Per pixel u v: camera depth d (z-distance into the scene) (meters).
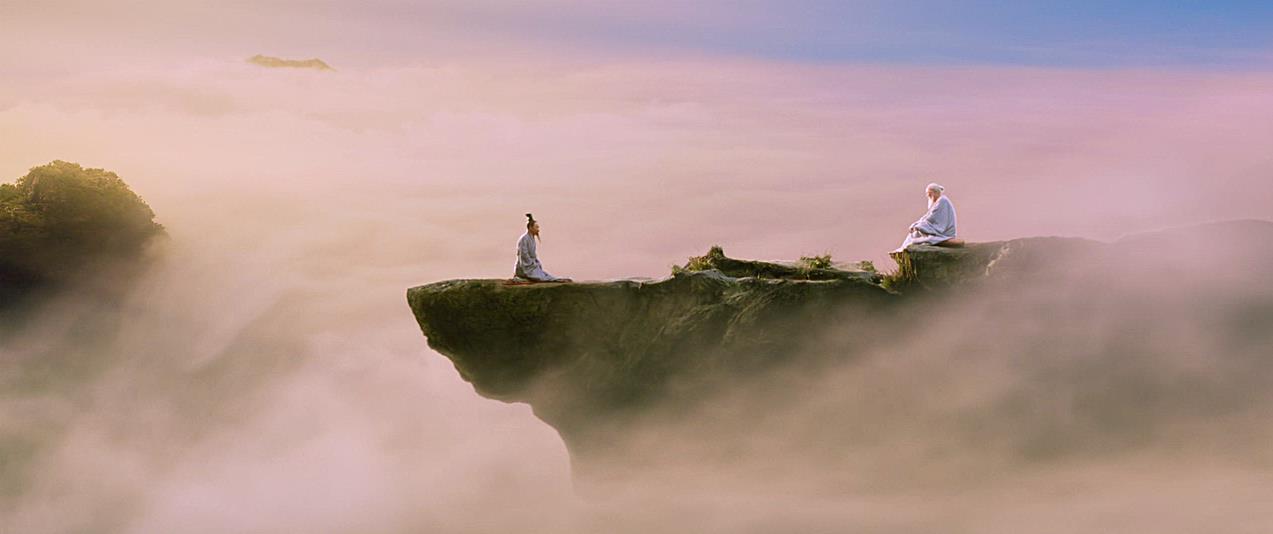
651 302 28.00
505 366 29.03
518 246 28.58
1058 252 26.42
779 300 27.36
